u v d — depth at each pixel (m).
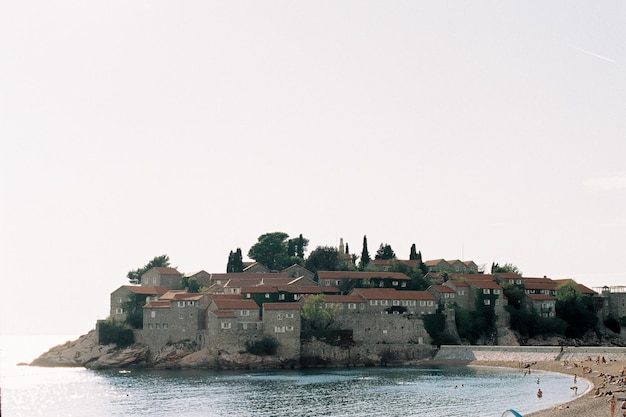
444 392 177.38
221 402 164.00
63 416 148.50
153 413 149.75
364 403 160.12
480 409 148.50
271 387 191.38
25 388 196.50
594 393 163.38
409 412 146.25
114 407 158.88
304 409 152.50
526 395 168.88
